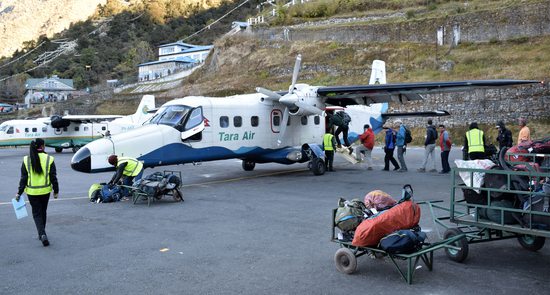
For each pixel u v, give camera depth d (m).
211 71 59.16
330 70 43.66
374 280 5.36
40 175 7.09
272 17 67.38
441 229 7.67
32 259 6.44
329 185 13.55
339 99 16.89
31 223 8.88
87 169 11.92
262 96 16.31
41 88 93.75
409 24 43.75
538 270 5.62
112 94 68.62
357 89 15.12
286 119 16.12
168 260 6.30
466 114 30.95
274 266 5.95
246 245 7.00
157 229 8.16
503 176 5.46
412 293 4.91
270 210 9.80
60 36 136.50
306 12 60.31
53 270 5.93
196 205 10.55
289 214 9.34
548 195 4.98
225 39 59.31
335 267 5.86
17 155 29.92
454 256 5.99
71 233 7.96
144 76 78.25
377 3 56.03
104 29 132.62
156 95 59.09
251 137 15.70
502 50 36.16
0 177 17.59
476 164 5.88
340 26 50.16
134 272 5.80
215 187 13.55
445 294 4.86
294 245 6.95
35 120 30.97
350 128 19.02
